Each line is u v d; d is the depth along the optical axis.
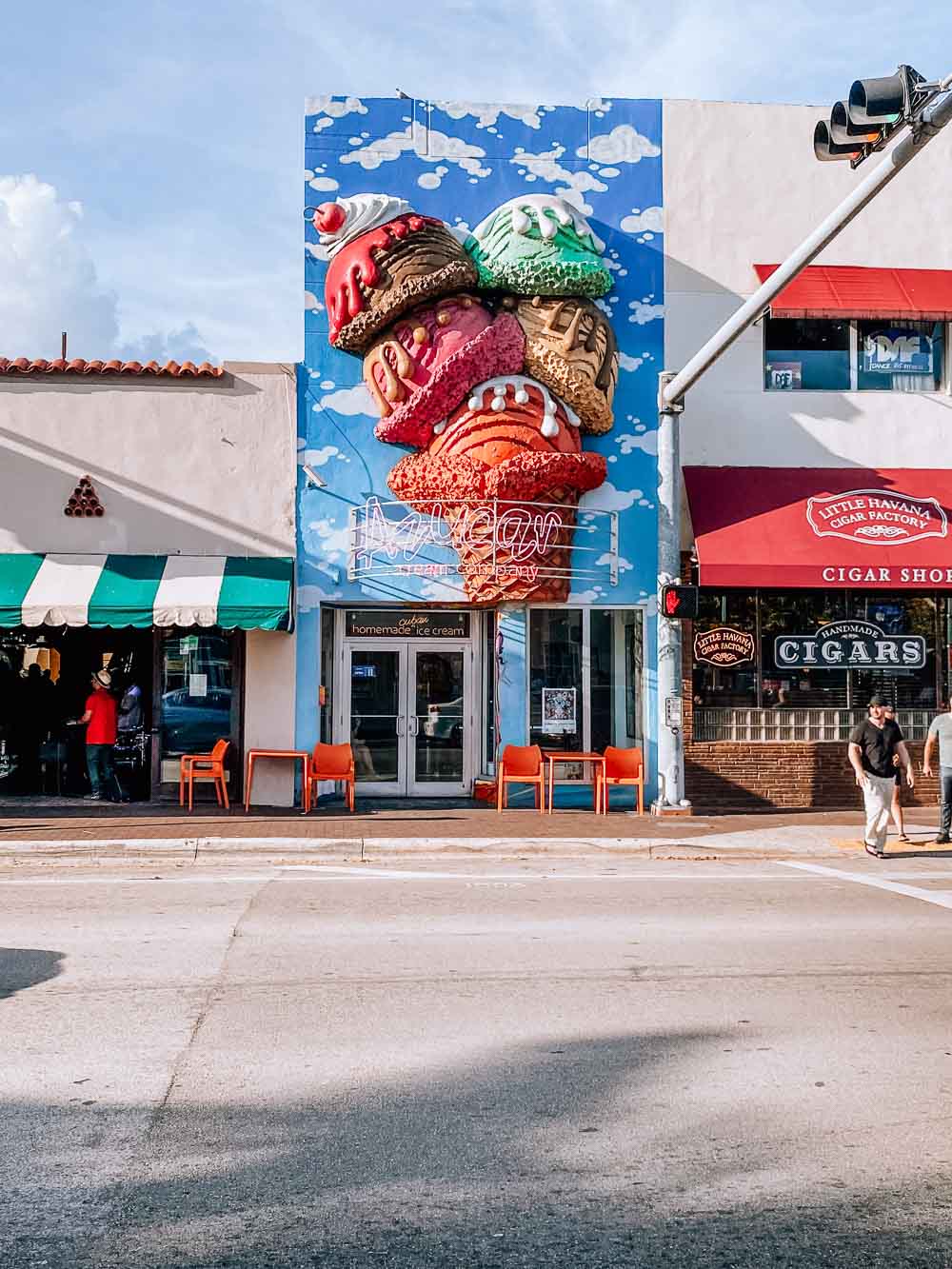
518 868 13.68
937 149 19.34
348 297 17.91
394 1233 4.38
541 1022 7.07
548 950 9.02
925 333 19.41
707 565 17.33
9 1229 4.39
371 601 18.31
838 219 11.42
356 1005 7.41
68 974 8.16
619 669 19.02
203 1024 6.98
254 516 18.20
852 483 18.67
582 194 18.95
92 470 18.05
